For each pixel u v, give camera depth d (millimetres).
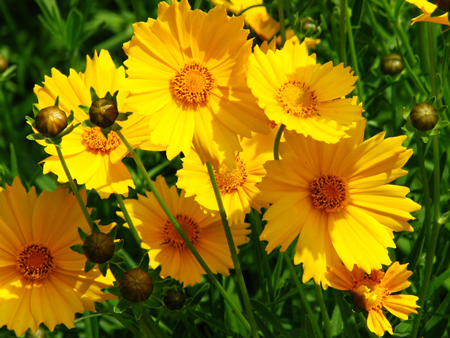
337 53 550
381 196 412
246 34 401
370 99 534
